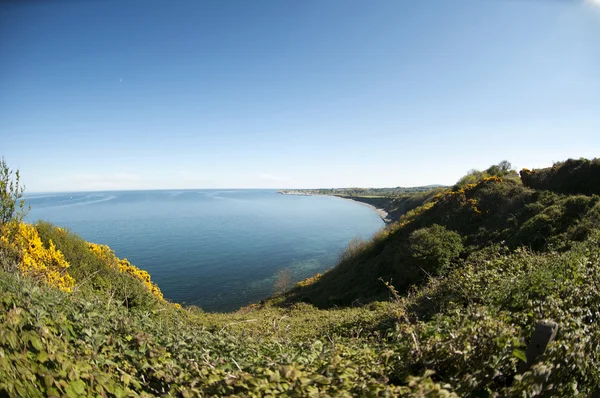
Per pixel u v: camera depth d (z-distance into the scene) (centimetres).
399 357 338
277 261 4550
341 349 389
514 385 252
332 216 10000
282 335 762
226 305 2967
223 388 276
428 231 1814
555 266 598
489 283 578
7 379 199
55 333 308
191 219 9625
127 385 285
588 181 1628
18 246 682
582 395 302
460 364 296
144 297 959
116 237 6253
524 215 1638
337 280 2270
